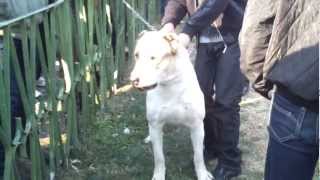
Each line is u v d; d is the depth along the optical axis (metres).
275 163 1.57
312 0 1.40
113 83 3.71
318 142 1.48
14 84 2.35
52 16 2.49
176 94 2.45
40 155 2.47
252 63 1.55
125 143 3.07
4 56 2.05
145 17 4.52
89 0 3.13
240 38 1.58
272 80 1.48
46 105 2.54
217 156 2.79
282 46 1.45
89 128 3.22
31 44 2.30
